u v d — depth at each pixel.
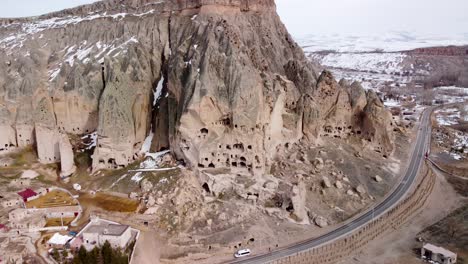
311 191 95.94
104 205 84.69
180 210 83.19
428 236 90.19
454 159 138.62
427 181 112.81
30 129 109.12
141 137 105.38
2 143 108.31
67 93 110.69
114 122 97.38
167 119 104.25
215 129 94.75
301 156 107.44
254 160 93.81
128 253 70.00
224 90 94.19
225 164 94.56
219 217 82.69
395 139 142.88
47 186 93.62
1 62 117.00
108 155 98.38
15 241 70.94
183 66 101.94
